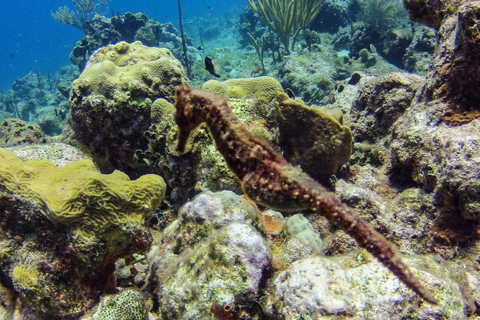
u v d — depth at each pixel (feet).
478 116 0.76
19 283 0.70
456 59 0.77
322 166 0.97
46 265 0.72
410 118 0.91
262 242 0.67
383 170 0.99
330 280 0.59
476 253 0.69
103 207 0.70
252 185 0.47
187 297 0.66
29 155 1.03
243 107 1.10
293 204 0.45
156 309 0.76
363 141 1.18
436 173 0.76
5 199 0.74
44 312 0.72
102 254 0.73
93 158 1.27
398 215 0.82
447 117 0.80
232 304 0.62
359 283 0.59
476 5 0.69
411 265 0.63
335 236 0.86
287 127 0.97
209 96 0.51
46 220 0.72
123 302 0.70
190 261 0.71
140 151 1.15
